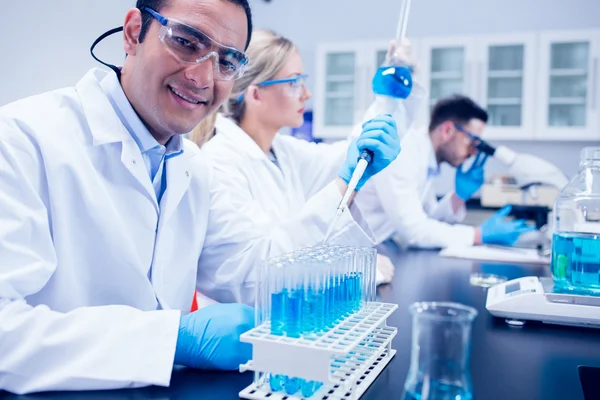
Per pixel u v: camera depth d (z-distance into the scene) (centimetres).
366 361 78
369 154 123
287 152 217
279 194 193
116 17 311
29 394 78
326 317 80
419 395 65
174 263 128
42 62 263
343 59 514
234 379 83
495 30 494
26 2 251
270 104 192
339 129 506
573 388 81
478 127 326
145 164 122
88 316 85
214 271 143
